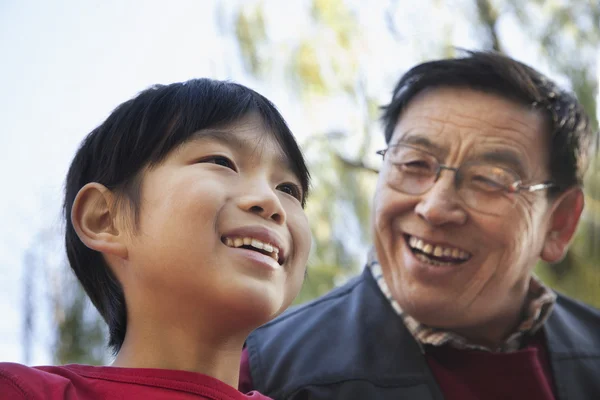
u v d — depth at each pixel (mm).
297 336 1566
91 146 1189
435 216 1466
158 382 1044
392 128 1645
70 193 1220
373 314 1572
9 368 1033
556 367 1566
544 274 2652
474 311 1505
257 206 1050
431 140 1515
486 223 1475
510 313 1562
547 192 1576
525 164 1521
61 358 2939
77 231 1100
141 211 1061
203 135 1095
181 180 1042
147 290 1056
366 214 3082
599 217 2678
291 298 1110
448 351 1514
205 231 1016
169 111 1122
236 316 1025
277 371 1497
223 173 1065
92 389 1058
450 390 1475
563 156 1575
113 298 1141
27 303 3006
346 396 1434
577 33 2998
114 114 1181
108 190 1106
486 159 1498
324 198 3068
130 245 1070
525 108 1540
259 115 1162
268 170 1127
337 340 1547
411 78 1597
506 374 1485
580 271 2652
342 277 2975
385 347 1514
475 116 1520
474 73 1534
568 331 1649
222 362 1087
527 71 1560
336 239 3039
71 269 1225
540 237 1580
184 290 1022
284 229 1089
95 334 2967
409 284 1506
